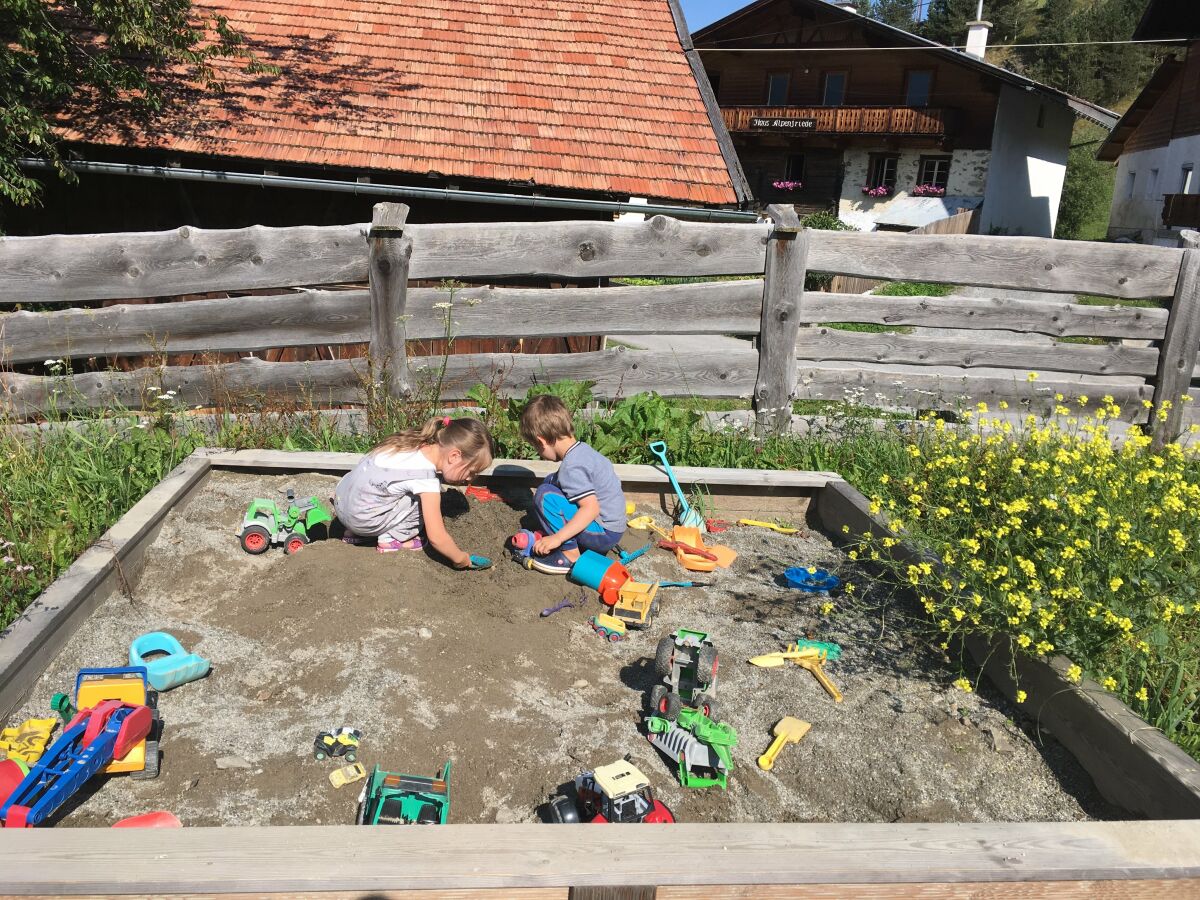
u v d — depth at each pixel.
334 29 11.75
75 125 9.17
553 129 10.49
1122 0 73.62
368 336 6.33
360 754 2.81
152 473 4.99
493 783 2.73
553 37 12.41
